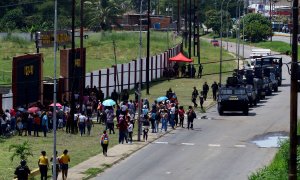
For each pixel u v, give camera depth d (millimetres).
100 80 121750
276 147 82500
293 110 47062
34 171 64438
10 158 70625
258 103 126000
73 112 89625
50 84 106312
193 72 161500
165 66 169875
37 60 101750
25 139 83250
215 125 100062
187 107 117625
